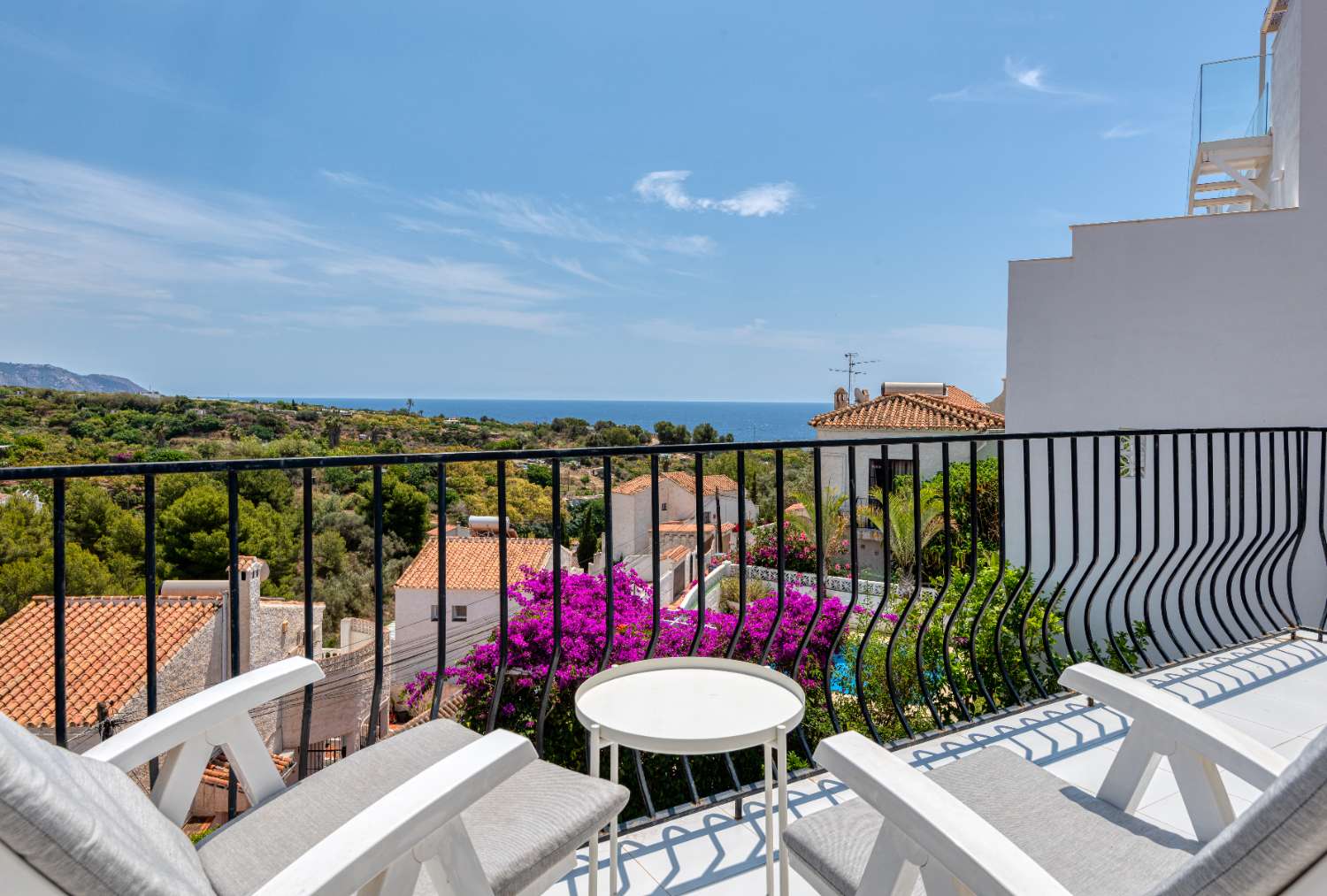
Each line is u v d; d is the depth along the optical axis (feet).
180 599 51.06
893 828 3.47
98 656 45.01
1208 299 28.09
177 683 46.21
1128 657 11.47
